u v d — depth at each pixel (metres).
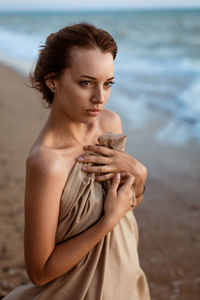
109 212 1.37
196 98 11.40
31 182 1.28
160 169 6.61
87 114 1.33
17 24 78.31
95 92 1.29
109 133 1.55
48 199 1.26
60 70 1.29
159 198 5.55
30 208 1.28
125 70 17.80
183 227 4.75
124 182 1.48
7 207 4.72
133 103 11.17
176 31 46.31
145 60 21.78
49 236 1.30
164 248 4.29
